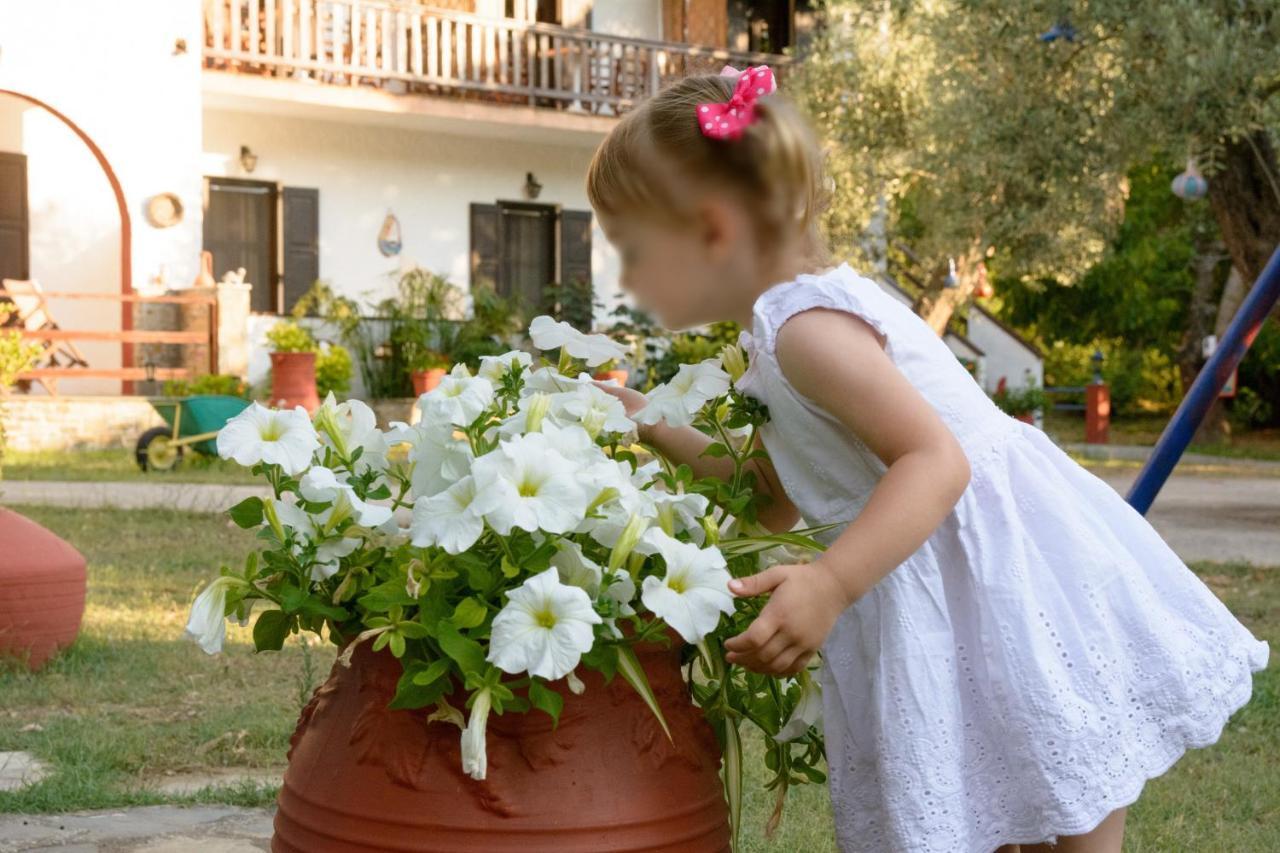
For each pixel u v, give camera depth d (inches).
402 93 657.0
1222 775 139.6
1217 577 288.0
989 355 889.5
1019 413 844.0
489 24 675.4
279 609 66.4
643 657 64.9
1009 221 470.9
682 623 60.2
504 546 60.8
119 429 549.0
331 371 583.8
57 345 575.8
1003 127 450.3
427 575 61.2
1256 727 160.2
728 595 61.5
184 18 597.0
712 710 70.5
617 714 63.6
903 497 64.4
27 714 157.3
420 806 60.9
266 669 179.9
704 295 71.2
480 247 708.0
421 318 633.6
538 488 60.5
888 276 693.9
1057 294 1064.2
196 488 405.1
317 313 636.1
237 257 657.0
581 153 730.2
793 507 78.9
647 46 711.7
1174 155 420.8
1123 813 73.2
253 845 111.4
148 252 593.0
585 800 61.4
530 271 725.9
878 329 69.6
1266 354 959.0
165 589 238.8
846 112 624.7
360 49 655.8
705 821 65.6
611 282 738.8
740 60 735.7
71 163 612.4
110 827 116.2
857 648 71.2
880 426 66.5
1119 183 494.3
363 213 679.7
